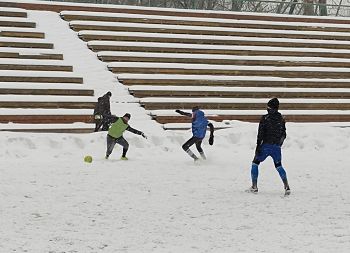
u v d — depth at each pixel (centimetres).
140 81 3700
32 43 3831
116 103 3450
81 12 4369
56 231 1294
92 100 3372
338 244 1203
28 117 3100
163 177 2052
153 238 1250
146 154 2694
